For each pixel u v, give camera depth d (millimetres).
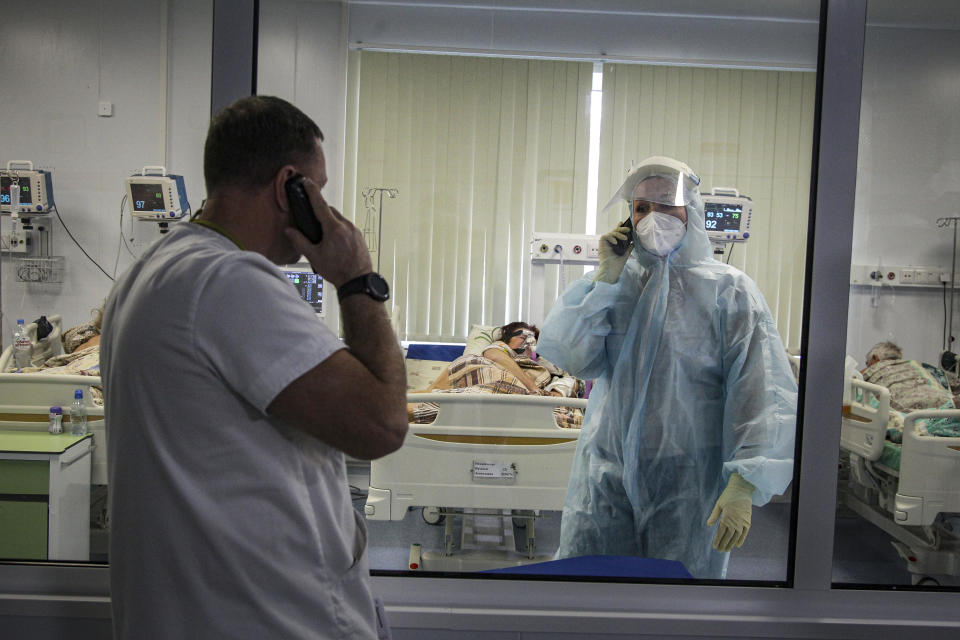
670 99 1895
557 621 1458
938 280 1816
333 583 876
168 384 792
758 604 1538
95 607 1430
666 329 1827
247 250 868
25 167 2061
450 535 1860
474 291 2064
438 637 1464
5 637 1437
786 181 1829
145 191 2092
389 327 878
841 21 1475
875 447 1819
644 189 1868
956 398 1815
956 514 1794
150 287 812
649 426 1820
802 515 1533
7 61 1979
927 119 1768
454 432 1881
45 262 2166
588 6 1891
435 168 2002
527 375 1931
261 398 782
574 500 1863
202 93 2047
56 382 2152
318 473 881
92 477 2146
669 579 1550
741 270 1846
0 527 2002
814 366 1513
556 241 2018
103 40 1998
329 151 1962
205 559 798
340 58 1886
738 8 1810
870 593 1536
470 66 1963
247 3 1454
